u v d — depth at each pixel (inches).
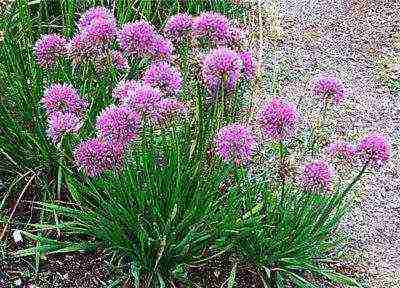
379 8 52.9
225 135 24.1
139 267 28.2
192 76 31.0
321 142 37.0
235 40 27.2
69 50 27.8
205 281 29.3
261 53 42.7
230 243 28.0
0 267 29.0
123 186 27.6
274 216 28.6
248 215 28.1
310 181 25.9
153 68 25.4
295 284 29.5
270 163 32.8
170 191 28.0
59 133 25.2
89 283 28.7
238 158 24.5
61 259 29.6
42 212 29.8
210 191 28.1
